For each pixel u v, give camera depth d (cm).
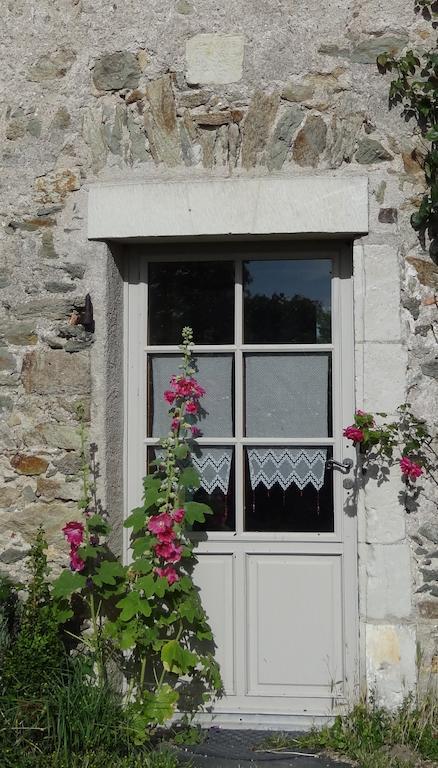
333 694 372
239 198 367
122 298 391
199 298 393
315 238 375
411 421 357
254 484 385
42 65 383
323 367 385
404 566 355
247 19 371
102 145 378
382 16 366
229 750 339
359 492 364
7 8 387
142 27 377
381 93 366
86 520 359
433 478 358
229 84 371
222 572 382
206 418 388
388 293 361
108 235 373
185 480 366
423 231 363
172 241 382
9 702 317
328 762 326
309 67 368
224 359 390
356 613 372
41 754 305
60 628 365
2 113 385
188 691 375
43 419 375
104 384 372
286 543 379
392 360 359
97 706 324
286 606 378
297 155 368
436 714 343
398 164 364
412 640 352
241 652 377
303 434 384
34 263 379
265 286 390
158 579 348
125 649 352
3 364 379
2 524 376
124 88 377
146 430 390
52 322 376
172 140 373
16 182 382
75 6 382
